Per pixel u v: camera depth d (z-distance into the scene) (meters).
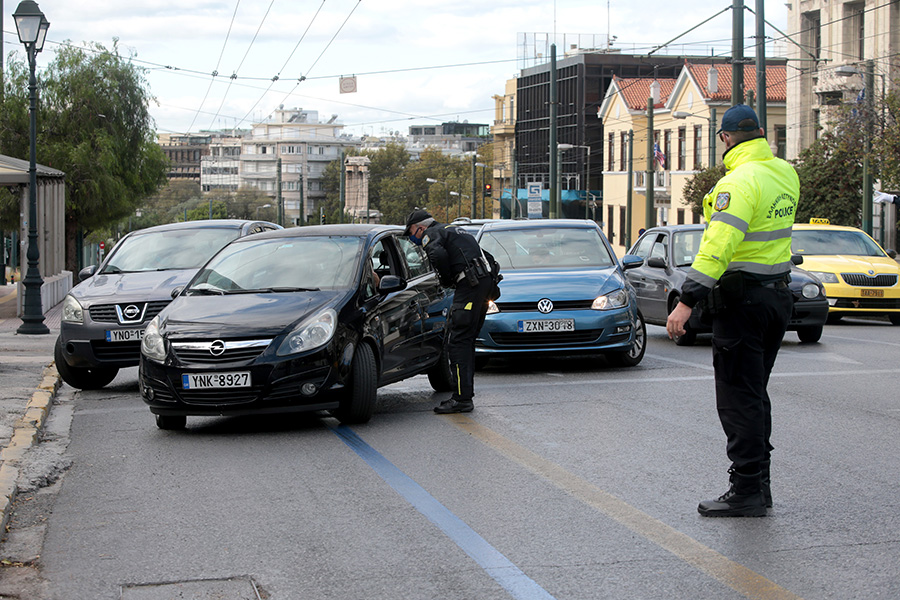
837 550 5.26
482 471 7.17
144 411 10.33
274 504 6.39
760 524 5.76
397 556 5.32
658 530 5.68
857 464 7.20
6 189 36.94
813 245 20.30
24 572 5.16
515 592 4.75
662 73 86.38
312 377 8.55
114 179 39.78
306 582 4.94
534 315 12.05
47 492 6.85
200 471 7.37
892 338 16.12
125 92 41.28
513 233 14.18
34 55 20.56
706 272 5.63
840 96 41.09
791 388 10.80
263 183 195.12
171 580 5.00
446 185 139.88
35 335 19.91
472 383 9.57
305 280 9.52
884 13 38.84
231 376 8.47
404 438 8.39
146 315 11.73
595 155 86.19
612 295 12.32
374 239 10.17
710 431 8.51
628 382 11.36
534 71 94.50
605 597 4.66
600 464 7.33
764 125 25.73
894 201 33.53
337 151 196.88
